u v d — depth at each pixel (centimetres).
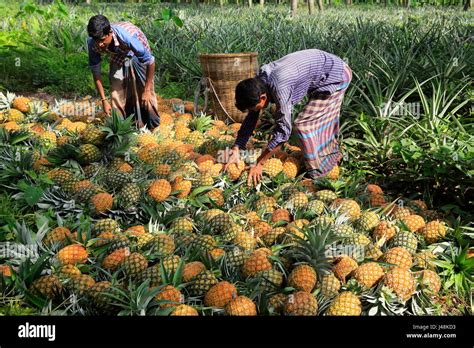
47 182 448
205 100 718
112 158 516
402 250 357
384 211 432
